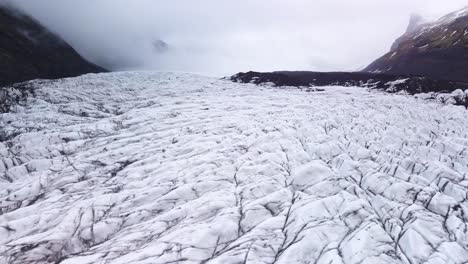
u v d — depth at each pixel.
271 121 25.48
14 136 26.94
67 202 14.91
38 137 24.72
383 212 12.87
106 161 20.11
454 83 44.81
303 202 13.16
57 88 42.97
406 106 33.38
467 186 14.73
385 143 21.62
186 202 14.40
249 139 21.42
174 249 10.55
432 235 10.78
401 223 11.88
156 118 28.92
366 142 21.50
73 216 13.26
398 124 26.39
